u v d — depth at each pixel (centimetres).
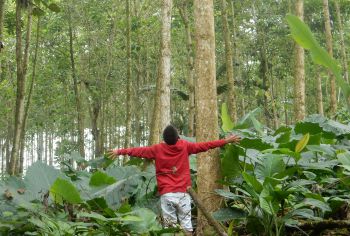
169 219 541
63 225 477
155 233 475
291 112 2997
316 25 2830
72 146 2920
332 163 556
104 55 2636
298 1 1241
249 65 2681
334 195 570
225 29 1516
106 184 602
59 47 2581
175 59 2838
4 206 539
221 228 453
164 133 563
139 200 686
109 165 917
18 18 1238
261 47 2650
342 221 501
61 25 2444
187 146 558
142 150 564
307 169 579
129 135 1678
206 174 559
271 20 2622
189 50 1712
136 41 2514
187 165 558
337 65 427
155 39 2559
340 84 427
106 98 2753
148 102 2872
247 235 521
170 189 545
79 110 2297
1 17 1064
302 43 430
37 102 2848
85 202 521
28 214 499
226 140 540
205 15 575
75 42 2623
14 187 598
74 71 2281
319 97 2005
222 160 557
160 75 1226
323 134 684
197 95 574
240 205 594
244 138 536
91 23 2467
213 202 552
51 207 559
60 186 490
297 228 496
